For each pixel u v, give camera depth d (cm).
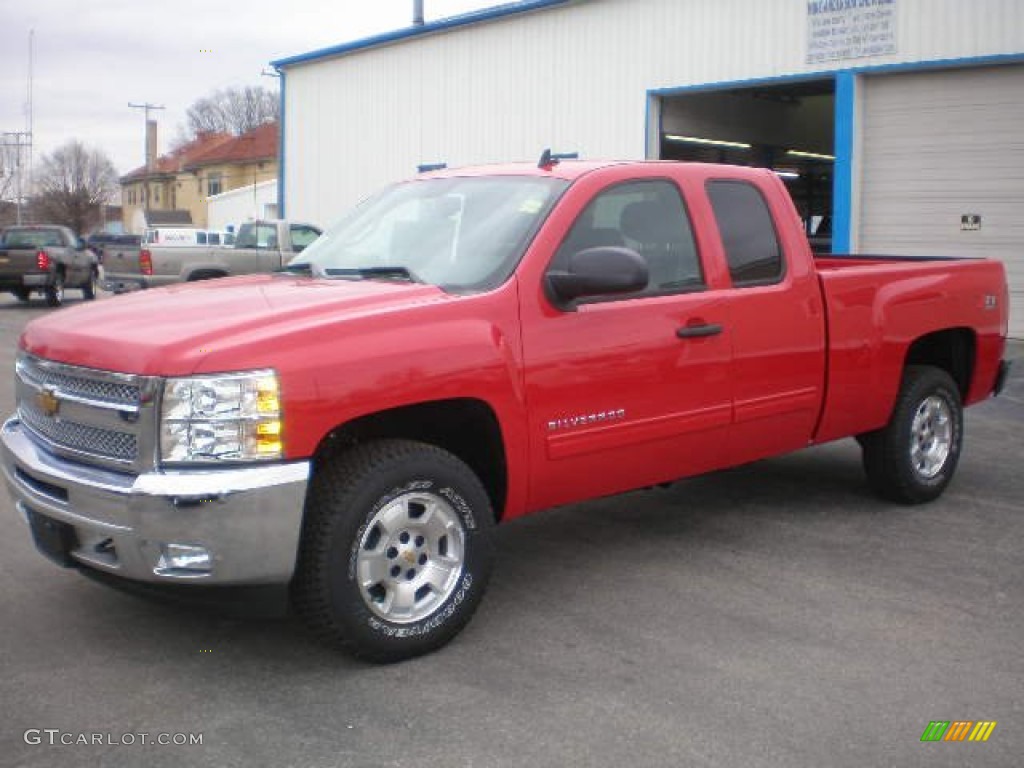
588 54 1903
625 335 491
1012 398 1062
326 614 404
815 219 2155
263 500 380
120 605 486
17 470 453
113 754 352
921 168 1504
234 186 7956
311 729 369
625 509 659
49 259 2455
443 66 2191
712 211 546
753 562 554
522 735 365
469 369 434
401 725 372
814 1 1564
